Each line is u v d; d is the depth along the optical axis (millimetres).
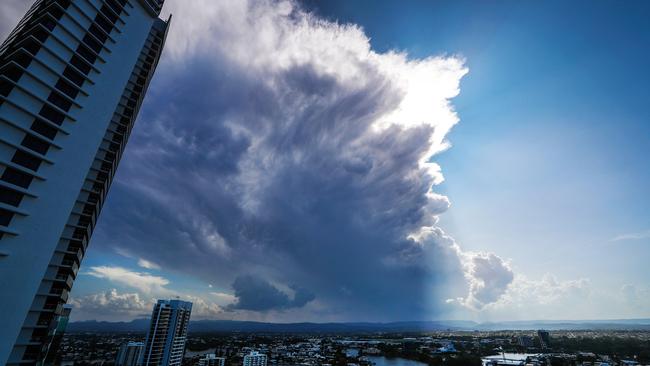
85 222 102688
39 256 72625
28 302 70125
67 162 80125
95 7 91812
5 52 85938
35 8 100375
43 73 79312
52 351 109812
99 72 90312
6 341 66250
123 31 98375
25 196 72438
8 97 73062
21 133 73750
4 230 68125
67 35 84875
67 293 103750
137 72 125875
